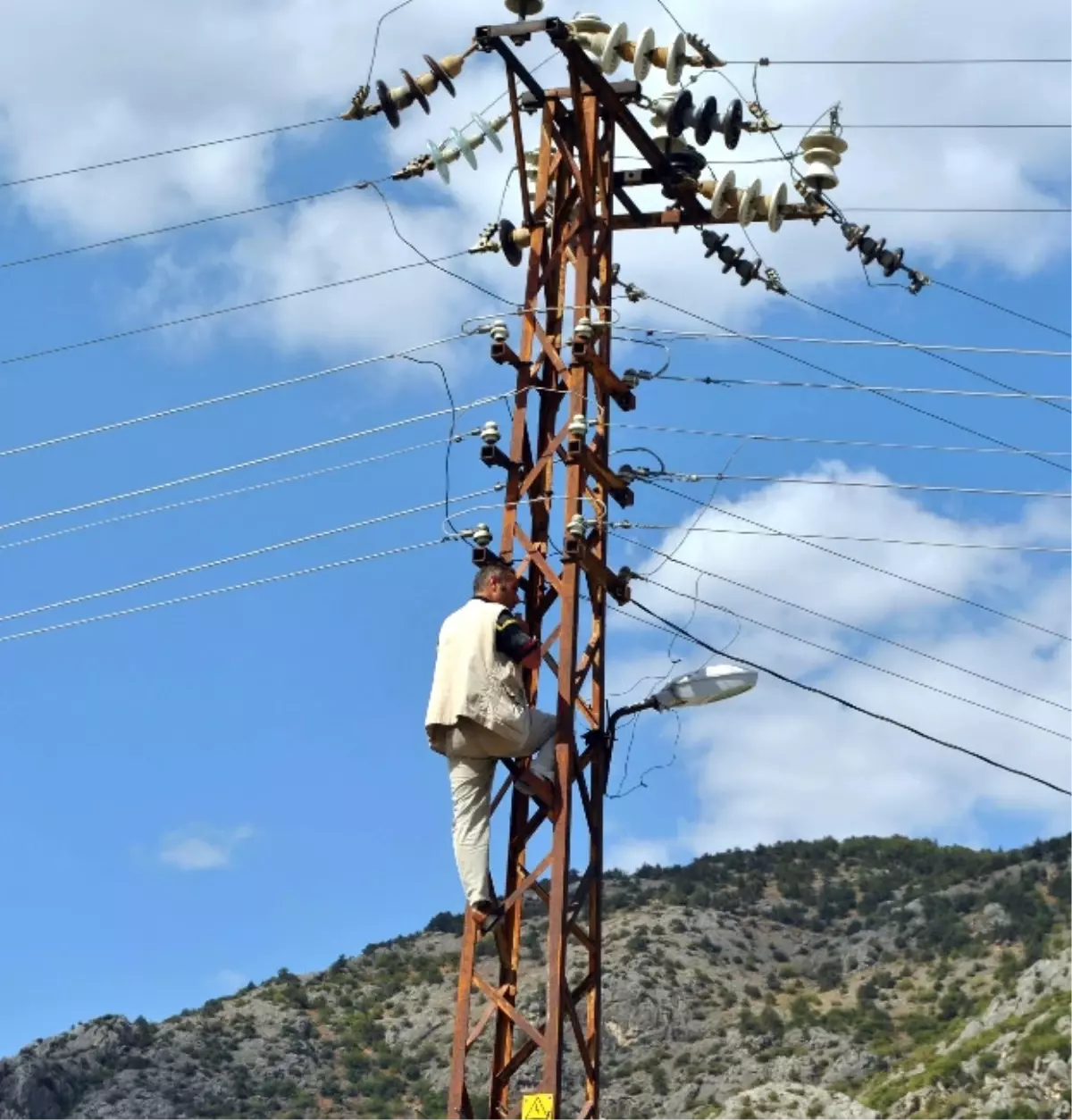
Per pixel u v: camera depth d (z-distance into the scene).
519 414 19.31
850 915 113.94
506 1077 17.25
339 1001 101.75
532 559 18.52
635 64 20.14
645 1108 87.94
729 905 114.94
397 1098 89.38
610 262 20.31
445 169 21.36
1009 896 107.69
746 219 22.02
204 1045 94.19
